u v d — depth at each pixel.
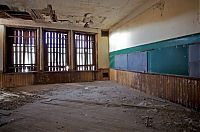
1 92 6.79
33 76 8.83
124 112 4.09
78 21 8.84
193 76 4.28
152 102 5.00
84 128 3.16
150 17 6.27
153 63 6.09
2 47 8.12
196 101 4.12
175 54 4.96
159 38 5.75
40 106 4.71
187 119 3.51
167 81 5.26
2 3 6.20
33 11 7.14
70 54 9.73
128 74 8.13
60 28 9.45
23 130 3.10
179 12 4.77
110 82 9.68
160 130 3.00
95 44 10.55
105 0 6.02
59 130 3.09
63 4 6.36
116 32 9.66
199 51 4.09
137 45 7.29
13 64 8.59
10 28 8.51
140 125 3.25
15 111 4.25
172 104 4.75
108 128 3.14
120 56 9.10
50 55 9.38
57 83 9.35
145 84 6.55
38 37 8.94
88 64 10.43
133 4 6.46
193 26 4.28
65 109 4.40
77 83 9.38
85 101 5.21
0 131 3.06
